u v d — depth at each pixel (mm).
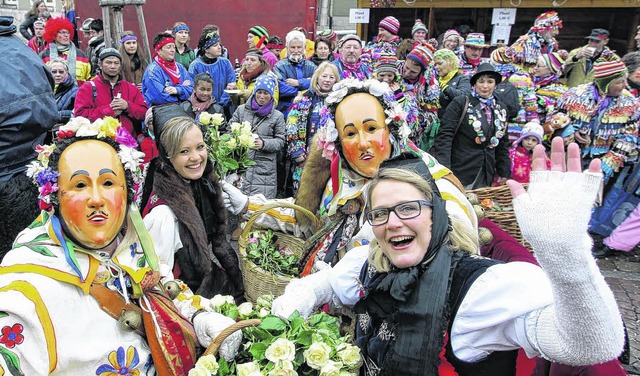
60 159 1557
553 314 1246
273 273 2615
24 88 2410
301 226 2879
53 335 1435
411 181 1507
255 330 1758
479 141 4441
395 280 1483
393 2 9617
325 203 2713
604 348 1150
